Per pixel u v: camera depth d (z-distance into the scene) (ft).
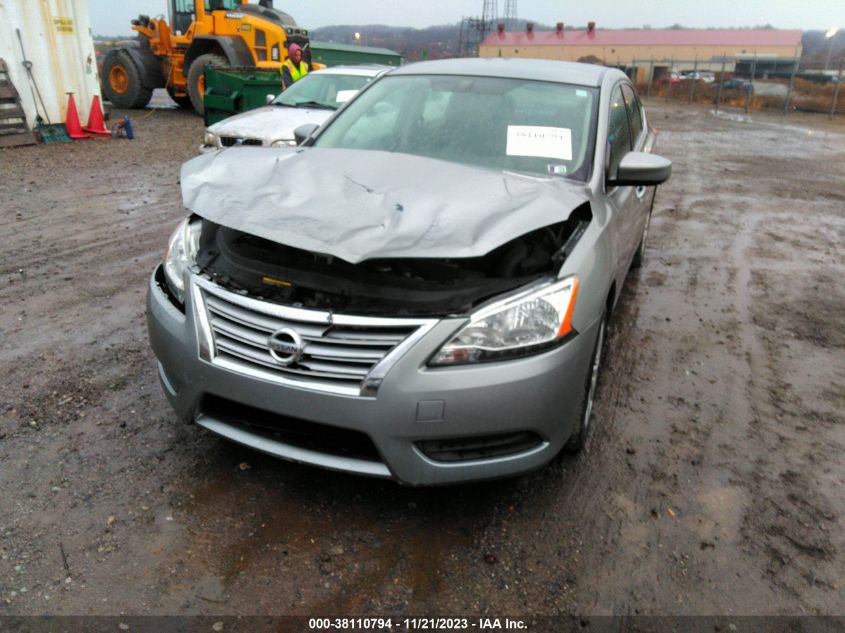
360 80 31.65
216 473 9.44
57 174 29.66
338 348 7.84
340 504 8.97
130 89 55.42
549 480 9.73
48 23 37.19
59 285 16.30
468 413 7.76
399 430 7.73
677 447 10.77
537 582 7.89
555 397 8.20
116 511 8.59
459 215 8.21
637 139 15.74
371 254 7.51
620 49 201.26
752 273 20.10
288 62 44.21
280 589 7.57
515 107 12.09
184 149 37.96
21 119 36.19
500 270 8.63
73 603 7.20
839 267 21.03
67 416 10.61
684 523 9.00
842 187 35.22
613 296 10.90
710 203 30.01
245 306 8.23
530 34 208.85
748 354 14.44
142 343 13.34
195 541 8.18
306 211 8.34
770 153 48.08
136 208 24.39
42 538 8.07
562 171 10.98
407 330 7.77
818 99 92.27
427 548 8.30
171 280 9.37
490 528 8.70
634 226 14.06
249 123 27.61
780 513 9.32
